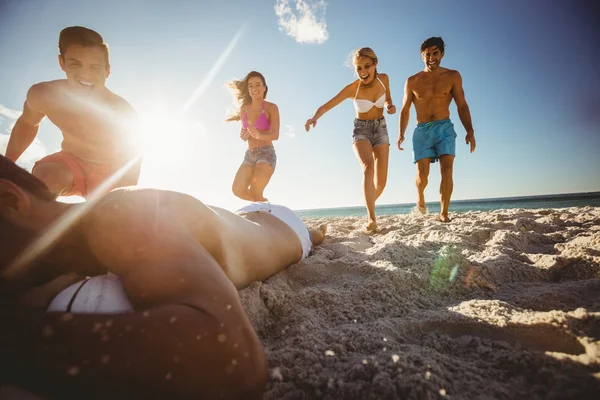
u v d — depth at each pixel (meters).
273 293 1.80
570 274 1.99
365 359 1.12
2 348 0.65
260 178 4.71
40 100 2.49
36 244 0.86
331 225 5.51
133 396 0.66
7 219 0.83
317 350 1.26
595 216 4.30
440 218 4.79
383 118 4.34
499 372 1.08
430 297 1.85
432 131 4.79
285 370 1.15
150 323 0.69
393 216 7.32
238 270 1.62
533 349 1.23
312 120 4.36
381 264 2.25
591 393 0.91
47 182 2.28
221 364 0.72
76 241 0.94
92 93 2.63
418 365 1.08
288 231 2.29
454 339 1.33
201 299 0.76
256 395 0.80
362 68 4.06
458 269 2.08
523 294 1.74
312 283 2.18
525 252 2.63
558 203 30.75
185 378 0.69
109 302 0.81
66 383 0.65
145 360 0.67
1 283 0.82
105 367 0.65
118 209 0.91
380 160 4.32
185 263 0.81
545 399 0.93
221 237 1.39
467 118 4.77
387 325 1.43
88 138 2.59
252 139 4.82
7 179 0.85
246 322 0.82
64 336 0.66
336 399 1.00
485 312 1.51
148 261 0.81
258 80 4.62
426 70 4.91
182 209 1.10
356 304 1.75
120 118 2.82
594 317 1.32
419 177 5.07
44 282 0.91
